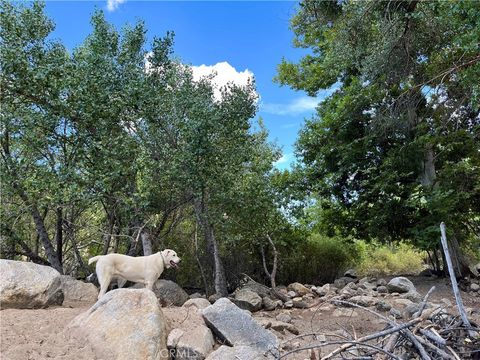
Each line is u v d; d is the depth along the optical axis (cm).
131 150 913
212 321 581
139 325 489
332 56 1239
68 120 931
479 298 1038
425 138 1152
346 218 1402
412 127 1235
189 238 1244
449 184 1188
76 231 1210
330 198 1422
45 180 852
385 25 1062
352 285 1148
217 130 962
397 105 1175
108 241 1080
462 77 876
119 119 965
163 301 858
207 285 1141
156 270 762
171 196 1023
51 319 559
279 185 1198
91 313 528
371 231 1285
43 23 977
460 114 1230
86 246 1235
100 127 917
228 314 587
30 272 668
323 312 882
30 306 639
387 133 1259
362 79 1170
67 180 861
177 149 958
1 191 916
